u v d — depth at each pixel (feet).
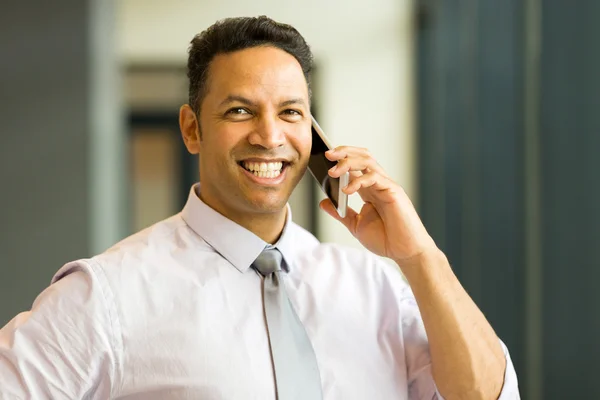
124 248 7.14
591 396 11.87
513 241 15.37
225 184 6.99
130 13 32.35
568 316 12.34
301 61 7.09
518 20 14.60
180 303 6.92
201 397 6.73
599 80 10.94
